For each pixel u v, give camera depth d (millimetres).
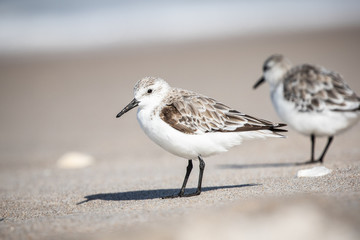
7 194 10742
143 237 5750
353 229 5152
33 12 35125
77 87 25578
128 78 26266
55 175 13062
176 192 9516
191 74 25344
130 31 33250
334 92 11312
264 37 31375
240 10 36031
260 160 13109
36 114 21547
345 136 15211
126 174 12508
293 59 25250
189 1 36719
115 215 7133
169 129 8562
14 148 16781
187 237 5465
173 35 33062
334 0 36531
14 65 29750
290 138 15641
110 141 17219
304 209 5727
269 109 18781
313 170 9188
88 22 34438
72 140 17500
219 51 29609
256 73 24844
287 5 36344
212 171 11922
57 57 30812
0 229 6887
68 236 6246
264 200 6445
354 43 28125
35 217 8055
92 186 11055
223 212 6176
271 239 5109
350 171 9031
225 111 8766
